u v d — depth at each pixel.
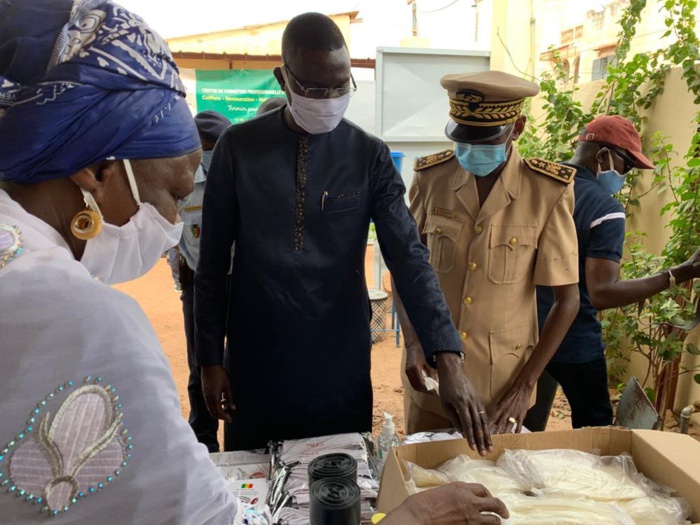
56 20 0.64
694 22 3.00
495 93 1.53
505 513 0.95
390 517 0.86
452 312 1.80
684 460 1.23
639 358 3.46
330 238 1.56
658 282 1.90
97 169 0.69
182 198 0.80
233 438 1.74
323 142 1.55
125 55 0.66
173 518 0.63
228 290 1.79
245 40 8.38
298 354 1.60
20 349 0.55
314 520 1.03
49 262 0.60
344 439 1.52
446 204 1.82
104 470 0.58
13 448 0.55
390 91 5.86
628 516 1.13
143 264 0.81
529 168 1.73
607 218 1.93
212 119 2.58
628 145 2.04
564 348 2.09
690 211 2.69
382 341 4.72
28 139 0.62
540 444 1.36
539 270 1.69
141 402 0.60
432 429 1.89
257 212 1.54
